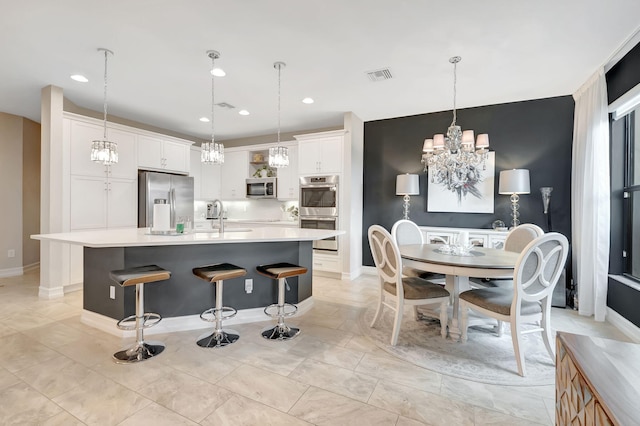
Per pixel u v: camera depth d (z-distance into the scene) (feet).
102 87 12.39
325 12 7.61
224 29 8.36
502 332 9.23
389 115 16.05
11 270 16.12
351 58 9.92
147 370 7.04
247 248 10.31
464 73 10.94
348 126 15.57
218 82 11.85
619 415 2.16
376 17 7.79
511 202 13.79
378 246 9.16
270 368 7.19
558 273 7.38
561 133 13.01
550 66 10.32
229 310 9.50
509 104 13.91
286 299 10.81
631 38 8.59
